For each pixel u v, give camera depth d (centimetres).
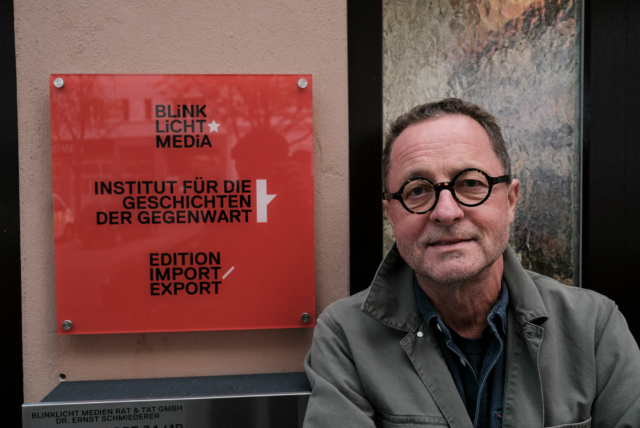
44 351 115
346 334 98
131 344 116
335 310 103
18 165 114
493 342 94
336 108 118
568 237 132
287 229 115
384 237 126
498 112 131
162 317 114
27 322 114
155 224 113
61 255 112
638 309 128
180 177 113
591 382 90
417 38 128
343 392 92
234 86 113
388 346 96
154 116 112
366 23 121
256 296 115
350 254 121
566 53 130
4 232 115
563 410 88
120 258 113
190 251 114
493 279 95
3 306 115
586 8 125
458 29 129
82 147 111
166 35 114
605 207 126
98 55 113
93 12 113
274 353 119
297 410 103
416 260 89
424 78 128
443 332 93
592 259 127
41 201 114
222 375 117
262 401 102
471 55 130
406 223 90
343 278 120
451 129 89
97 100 111
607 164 126
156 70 114
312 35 117
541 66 131
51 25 112
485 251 87
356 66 121
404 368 94
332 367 95
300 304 116
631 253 127
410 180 89
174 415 101
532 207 132
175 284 114
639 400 86
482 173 87
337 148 118
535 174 131
